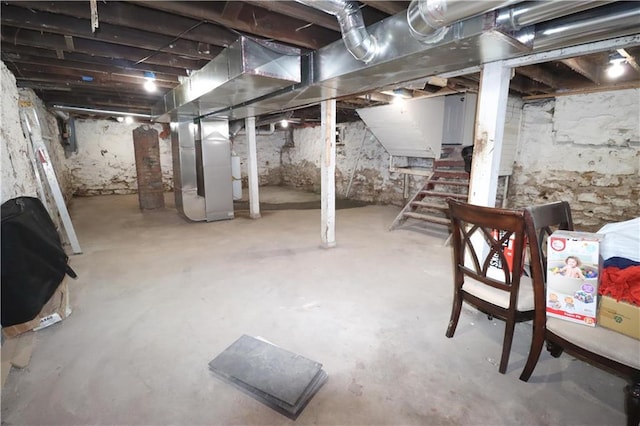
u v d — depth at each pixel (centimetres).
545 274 183
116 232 436
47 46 238
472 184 216
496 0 110
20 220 192
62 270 224
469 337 196
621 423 135
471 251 173
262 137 899
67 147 680
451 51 163
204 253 350
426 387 155
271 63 222
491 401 147
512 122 403
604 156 351
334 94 282
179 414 141
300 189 847
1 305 180
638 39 150
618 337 130
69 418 138
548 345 179
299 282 275
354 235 421
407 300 243
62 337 196
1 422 135
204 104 341
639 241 141
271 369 162
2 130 212
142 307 233
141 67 305
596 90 338
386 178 627
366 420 137
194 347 187
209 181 489
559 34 149
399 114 445
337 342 191
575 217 381
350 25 165
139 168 580
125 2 191
